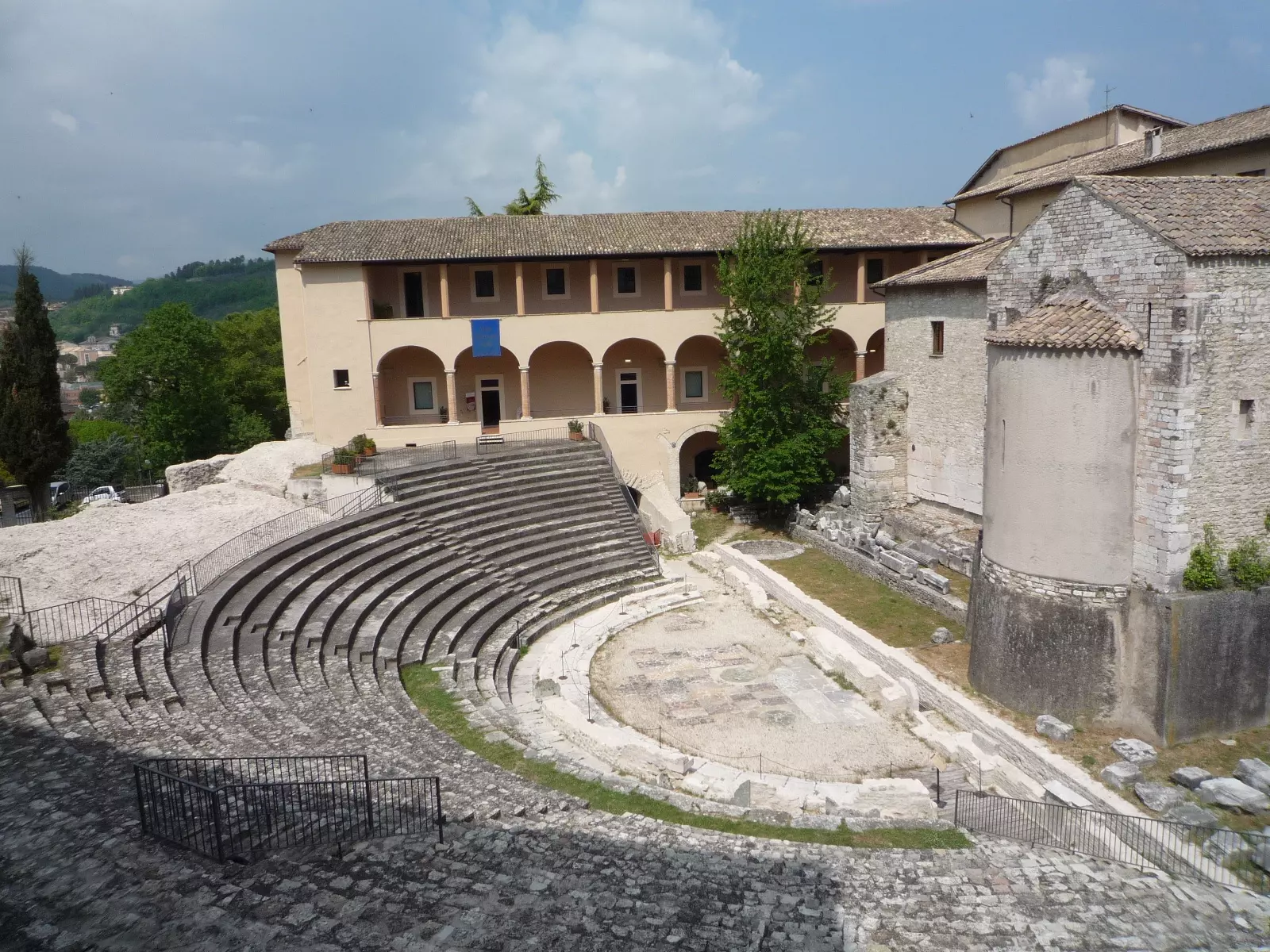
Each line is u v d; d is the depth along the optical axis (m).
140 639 20.39
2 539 27.16
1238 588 19.27
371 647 23.00
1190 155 28.34
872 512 36.25
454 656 24.45
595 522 36.09
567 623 29.53
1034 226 22.33
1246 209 19.72
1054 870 13.74
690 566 36.47
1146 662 19.56
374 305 43.97
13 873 11.29
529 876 12.42
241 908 10.78
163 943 9.89
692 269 46.44
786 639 27.97
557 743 20.73
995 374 21.83
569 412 48.56
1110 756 18.97
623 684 24.83
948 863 13.88
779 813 16.34
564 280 46.28
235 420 66.31
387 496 32.97
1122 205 19.70
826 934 11.42
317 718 18.20
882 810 17.59
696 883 12.62
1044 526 20.69
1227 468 19.14
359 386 42.25
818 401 41.16
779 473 39.53
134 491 48.88
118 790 13.59
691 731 21.81
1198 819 16.22
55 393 42.72
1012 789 18.55
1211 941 11.76
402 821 13.95
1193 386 18.58
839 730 21.78
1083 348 19.67
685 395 49.03
